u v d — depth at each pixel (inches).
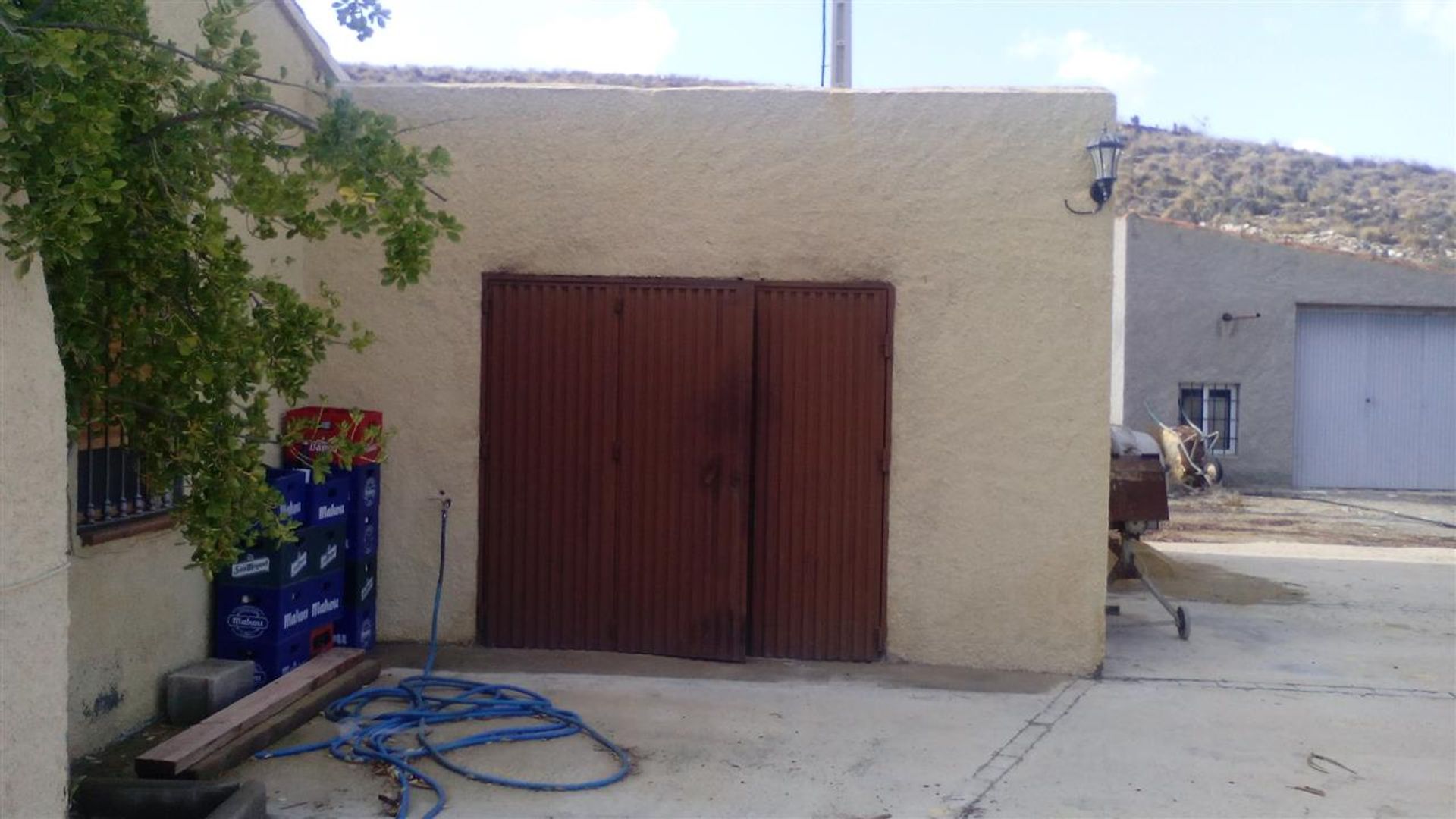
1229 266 807.1
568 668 271.6
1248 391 810.2
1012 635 276.1
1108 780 212.5
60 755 147.3
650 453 280.8
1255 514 681.0
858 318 277.6
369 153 175.6
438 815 189.8
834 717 242.8
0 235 141.9
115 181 150.6
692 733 231.9
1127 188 1531.7
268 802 192.2
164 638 227.9
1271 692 269.9
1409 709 258.1
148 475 178.2
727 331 279.0
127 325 170.2
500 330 283.1
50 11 156.8
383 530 286.0
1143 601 380.5
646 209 281.0
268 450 262.2
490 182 283.1
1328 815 197.9
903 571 277.9
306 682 233.5
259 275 261.9
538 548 283.6
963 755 223.6
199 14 233.5
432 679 251.8
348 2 184.1
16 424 139.0
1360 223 1398.9
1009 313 273.9
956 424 275.9
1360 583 417.7
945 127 274.8
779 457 279.6
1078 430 272.8
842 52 454.6
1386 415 831.1
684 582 280.1
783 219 278.7
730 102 278.7
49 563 145.0
